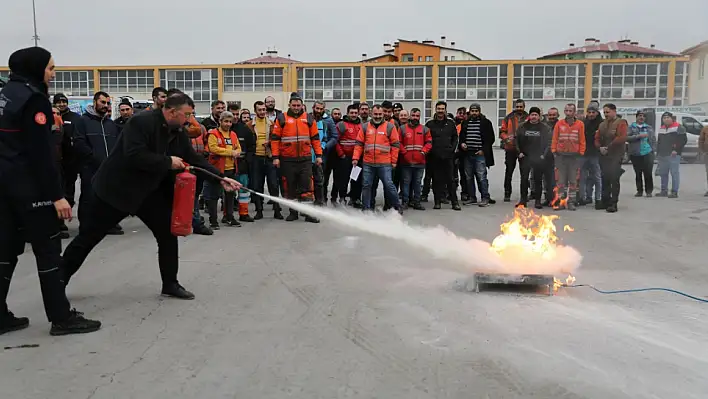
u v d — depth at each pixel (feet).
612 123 35.70
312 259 22.49
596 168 37.65
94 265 21.59
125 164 15.31
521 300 16.94
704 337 13.99
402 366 12.32
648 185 44.27
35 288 18.38
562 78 154.71
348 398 10.87
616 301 16.92
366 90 160.45
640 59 150.71
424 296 17.39
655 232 28.58
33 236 13.64
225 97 164.76
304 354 12.98
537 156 37.50
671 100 151.02
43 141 13.26
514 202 41.68
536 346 13.38
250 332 14.38
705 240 26.48
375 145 34.09
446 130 37.14
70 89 168.04
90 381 11.60
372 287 18.44
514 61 155.02
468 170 39.93
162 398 10.90
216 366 12.33
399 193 39.11
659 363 12.44
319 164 32.53
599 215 34.53
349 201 39.52
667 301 16.93
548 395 11.00
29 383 11.50
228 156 29.78
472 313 15.72
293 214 32.45
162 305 16.60
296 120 31.48
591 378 11.71
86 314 15.75
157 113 15.79
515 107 41.39
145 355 12.92
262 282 19.10
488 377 11.76
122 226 31.09
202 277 19.76
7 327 14.30
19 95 13.12
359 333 14.28
